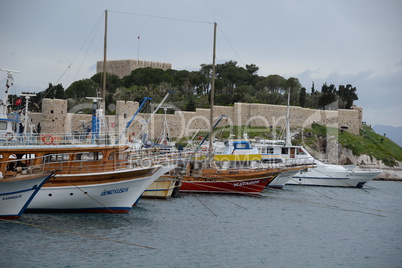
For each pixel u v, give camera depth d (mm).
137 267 34688
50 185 44219
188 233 43750
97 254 36531
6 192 40094
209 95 170750
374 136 161875
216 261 37125
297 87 180375
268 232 46688
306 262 38562
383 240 46625
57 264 34188
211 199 60281
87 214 46344
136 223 45188
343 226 51625
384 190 88312
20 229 40500
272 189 73750
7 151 43281
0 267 33156
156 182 57500
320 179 84812
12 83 47469
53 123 118062
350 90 196000
